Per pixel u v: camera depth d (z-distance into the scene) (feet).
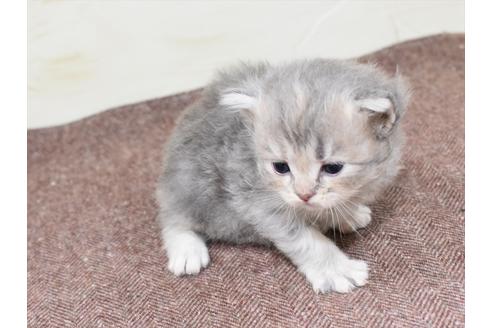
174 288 1.08
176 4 1.44
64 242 1.23
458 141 1.25
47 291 1.13
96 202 1.32
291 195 0.99
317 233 1.07
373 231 1.11
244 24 1.48
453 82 1.43
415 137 1.29
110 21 1.45
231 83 1.12
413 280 1.02
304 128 0.96
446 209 1.11
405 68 1.48
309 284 1.05
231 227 1.12
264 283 1.06
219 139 1.09
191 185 1.11
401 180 1.19
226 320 1.01
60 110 1.53
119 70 1.51
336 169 0.98
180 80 1.53
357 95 0.96
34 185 1.40
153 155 1.43
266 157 1.01
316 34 1.51
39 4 1.41
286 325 0.99
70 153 1.48
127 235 1.22
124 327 1.03
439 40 1.49
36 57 1.46
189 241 1.14
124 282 1.11
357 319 0.98
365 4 1.48
